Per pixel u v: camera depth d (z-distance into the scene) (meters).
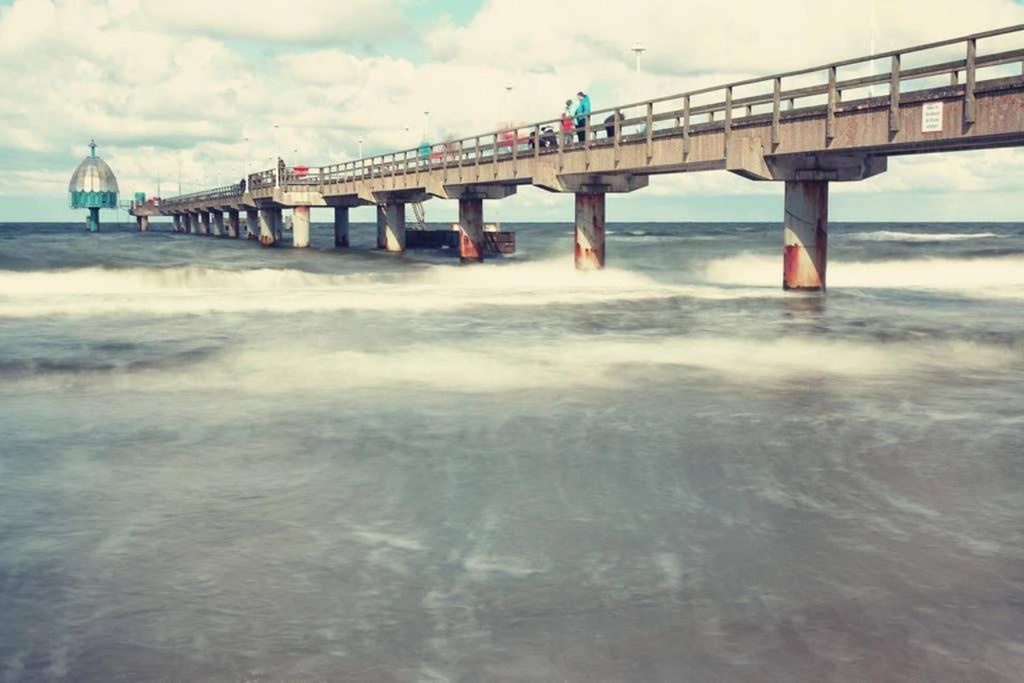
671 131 29.97
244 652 5.32
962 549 6.84
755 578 6.30
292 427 11.00
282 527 7.38
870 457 9.52
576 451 9.79
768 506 7.87
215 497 8.20
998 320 23.39
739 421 11.28
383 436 10.50
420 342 18.77
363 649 5.34
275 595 6.07
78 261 52.56
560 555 6.73
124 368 15.48
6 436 10.59
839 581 6.25
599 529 7.29
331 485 8.54
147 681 5.02
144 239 107.00
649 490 8.34
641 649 5.33
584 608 5.85
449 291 31.83
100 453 9.79
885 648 5.32
